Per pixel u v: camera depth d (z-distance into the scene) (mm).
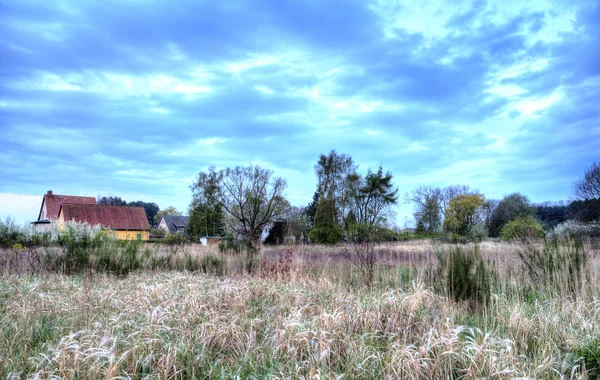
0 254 10641
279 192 33188
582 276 5535
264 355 3684
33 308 4848
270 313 4945
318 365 3320
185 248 13438
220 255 11406
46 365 3305
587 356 3320
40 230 17500
